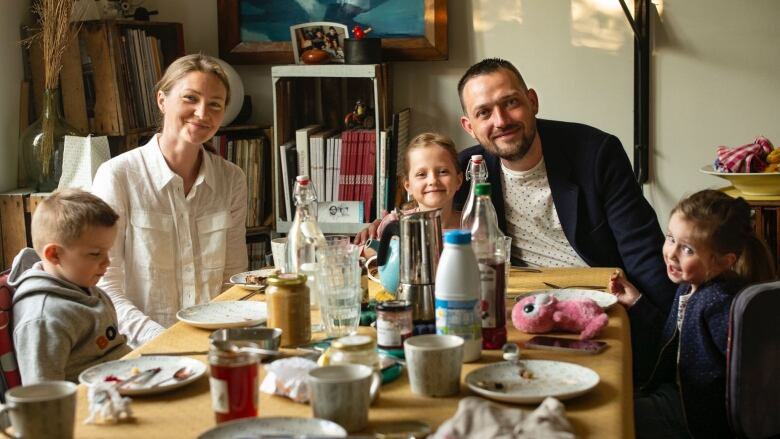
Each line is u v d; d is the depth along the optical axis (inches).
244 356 48.9
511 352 59.2
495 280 62.6
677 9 142.9
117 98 137.9
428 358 52.6
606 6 144.4
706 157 145.2
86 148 128.9
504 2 147.5
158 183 101.9
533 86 148.5
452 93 150.9
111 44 137.1
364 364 53.7
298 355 61.6
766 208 126.6
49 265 78.2
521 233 105.0
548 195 101.9
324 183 144.8
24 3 141.3
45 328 72.9
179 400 53.5
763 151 130.3
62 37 130.3
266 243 153.5
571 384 53.9
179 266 103.3
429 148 96.0
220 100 102.2
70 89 138.7
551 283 87.1
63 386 47.4
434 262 65.7
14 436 45.5
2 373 74.2
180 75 101.1
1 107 135.6
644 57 142.0
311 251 77.7
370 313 72.1
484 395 52.2
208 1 154.7
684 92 144.6
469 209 87.2
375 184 143.8
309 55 143.1
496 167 103.8
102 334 76.9
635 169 145.5
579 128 103.1
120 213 100.2
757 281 80.5
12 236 131.4
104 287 96.7
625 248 98.3
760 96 142.6
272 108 156.6
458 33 149.3
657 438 74.9
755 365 69.5
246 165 148.5
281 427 45.3
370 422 49.0
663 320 83.7
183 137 101.1
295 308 64.2
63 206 77.6
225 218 105.9
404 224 65.6
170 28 151.3
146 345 65.9
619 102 146.3
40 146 131.2
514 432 44.0
